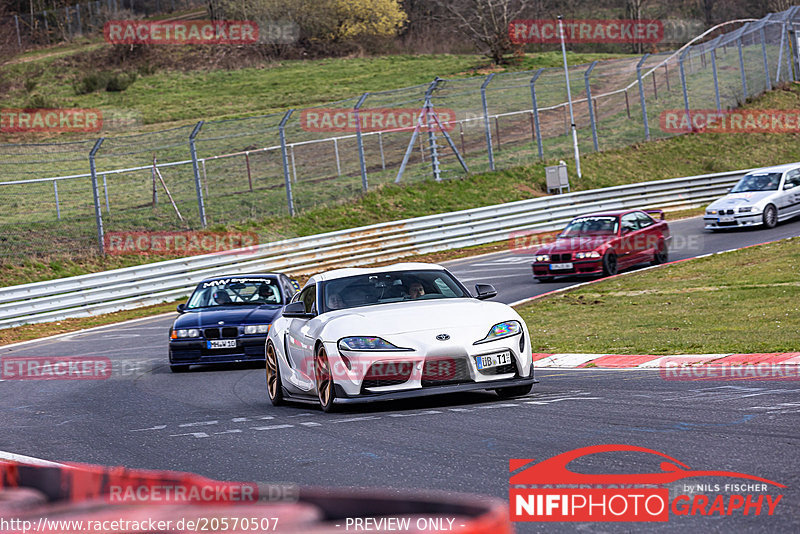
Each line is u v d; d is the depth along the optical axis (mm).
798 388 28656
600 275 77875
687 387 30641
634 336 46719
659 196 136625
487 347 29578
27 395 43438
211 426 29828
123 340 70062
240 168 155875
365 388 29000
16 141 185875
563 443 21797
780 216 100438
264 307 52312
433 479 18812
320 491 5949
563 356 43031
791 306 50406
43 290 91312
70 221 119250
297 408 33375
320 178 146750
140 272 97688
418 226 117250
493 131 182375
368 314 30922
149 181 147750
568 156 157500
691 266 75625
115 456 24953
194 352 49062
